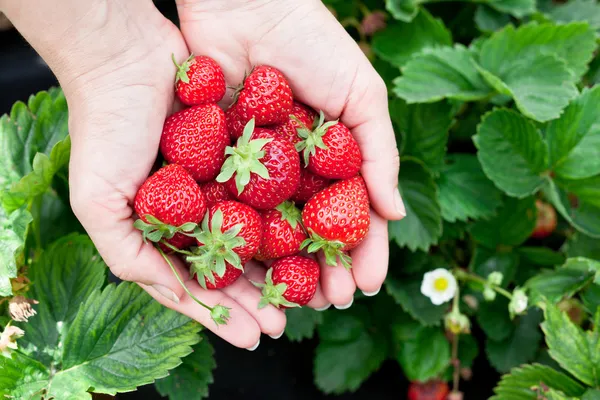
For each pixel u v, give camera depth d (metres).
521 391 0.55
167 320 0.51
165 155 0.50
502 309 0.61
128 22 0.51
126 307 0.51
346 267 0.50
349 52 0.52
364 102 0.52
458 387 0.64
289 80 0.54
